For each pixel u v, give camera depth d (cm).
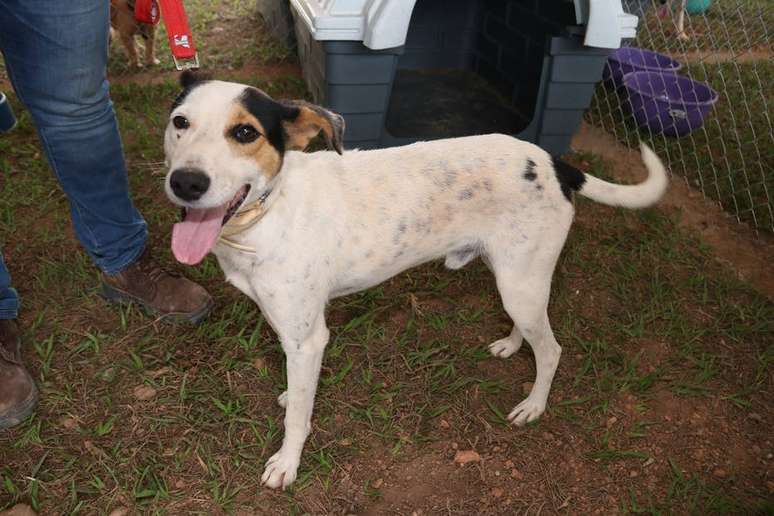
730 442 296
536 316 274
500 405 307
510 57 539
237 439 279
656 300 364
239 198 212
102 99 267
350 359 319
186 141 204
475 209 259
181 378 301
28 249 364
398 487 269
